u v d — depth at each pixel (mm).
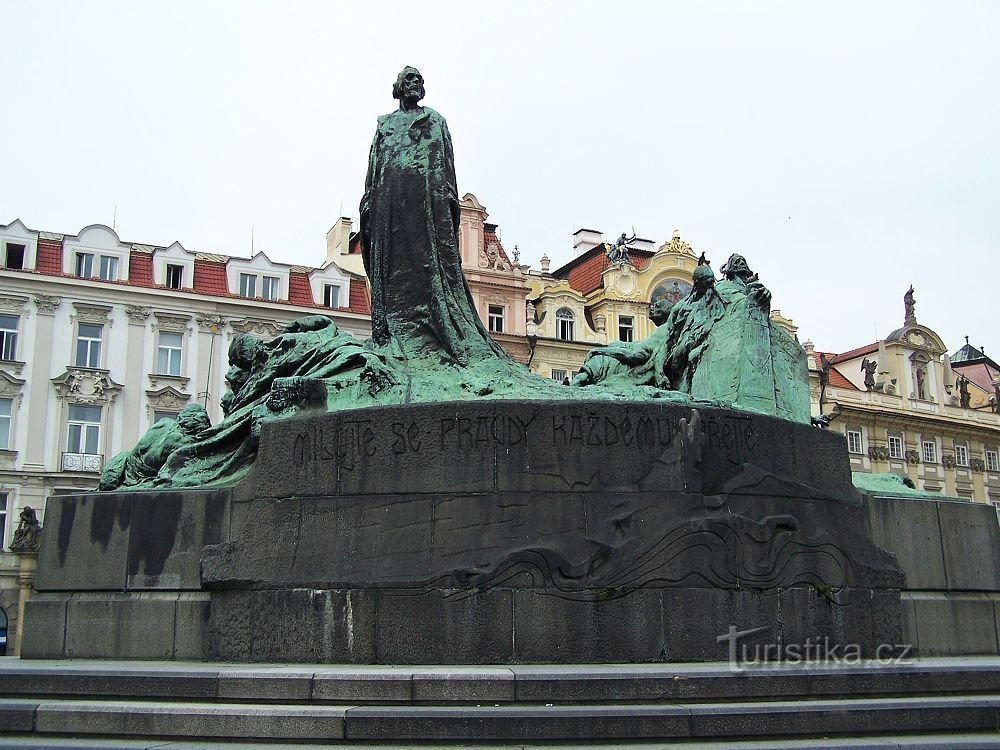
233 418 10078
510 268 39781
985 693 7348
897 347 49688
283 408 9609
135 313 37094
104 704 6805
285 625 8305
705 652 8336
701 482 8844
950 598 9875
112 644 8805
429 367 10336
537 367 39719
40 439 34906
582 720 6344
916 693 7207
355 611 8211
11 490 34156
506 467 8641
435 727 6309
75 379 35562
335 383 9711
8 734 6691
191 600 8758
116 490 9758
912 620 9570
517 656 8094
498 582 8227
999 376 57281
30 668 7500
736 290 11711
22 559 31969
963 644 9695
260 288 39719
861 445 47188
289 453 8938
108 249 37500
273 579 8523
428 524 8523
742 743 6348
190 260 38719
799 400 11148
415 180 10812
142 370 36906
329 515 8664
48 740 6523
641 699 6770
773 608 8625
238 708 6578
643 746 6270
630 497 8672
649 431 8867
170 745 6324
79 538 9258
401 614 8172
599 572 8367
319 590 8344
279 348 10883
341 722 6359
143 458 10273
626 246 43875
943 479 49656
